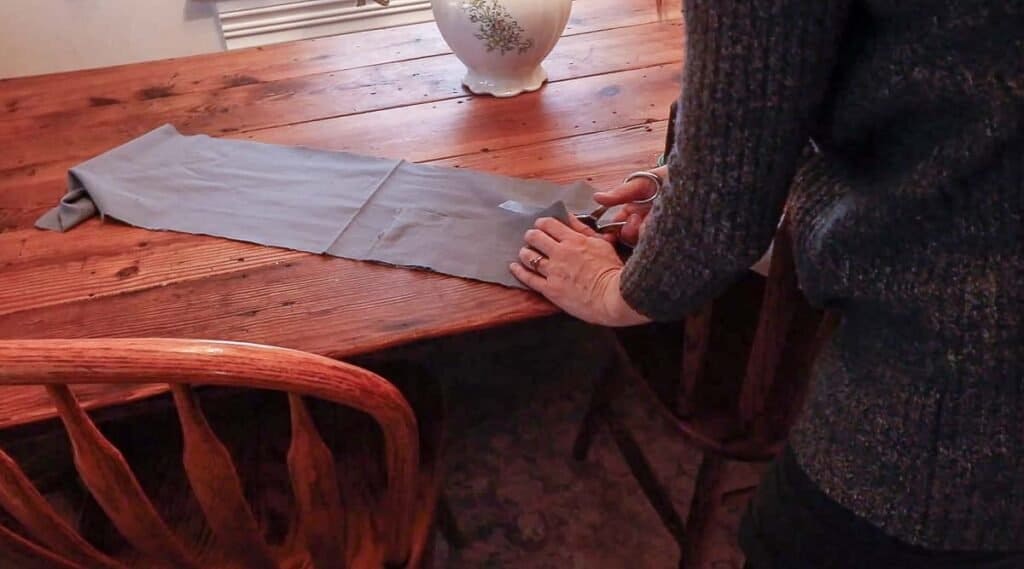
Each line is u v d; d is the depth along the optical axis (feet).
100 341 1.92
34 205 3.57
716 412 3.59
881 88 1.62
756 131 1.76
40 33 6.71
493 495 5.17
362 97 4.37
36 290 3.06
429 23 5.21
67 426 2.01
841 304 1.92
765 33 1.63
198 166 3.73
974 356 1.69
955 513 1.86
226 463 2.18
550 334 6.19
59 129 4.15
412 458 2.52
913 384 1.78
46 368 1.86
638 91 4.35
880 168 1.76
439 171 3.67
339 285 3.02
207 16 6.97
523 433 5.53
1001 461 1.78
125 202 3.46
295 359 2.06
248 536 2.41
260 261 3.15
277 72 4.66
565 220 3.21
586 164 3.72
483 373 5.93
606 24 5.11
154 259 3.19
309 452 2.25
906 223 1.67
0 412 2.59
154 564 3.10
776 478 2.33
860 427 1.91
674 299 2.23
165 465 3.52
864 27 1.65
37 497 2.23
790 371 3.09
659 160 3.67
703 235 1.98
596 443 5.45
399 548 2.89
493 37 4.08
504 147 3.87
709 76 1.74
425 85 4.48
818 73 1.69
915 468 1.84
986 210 1.57
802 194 1.99
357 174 3.66
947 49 1.49
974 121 1.51
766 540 2.35
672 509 4.33
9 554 2.43
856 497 1.98
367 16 7.14
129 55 7.02
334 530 2.50
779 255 2.64
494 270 3.06
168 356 1.91
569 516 5.05
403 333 2.81
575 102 4.26
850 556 2.10
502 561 4.83
